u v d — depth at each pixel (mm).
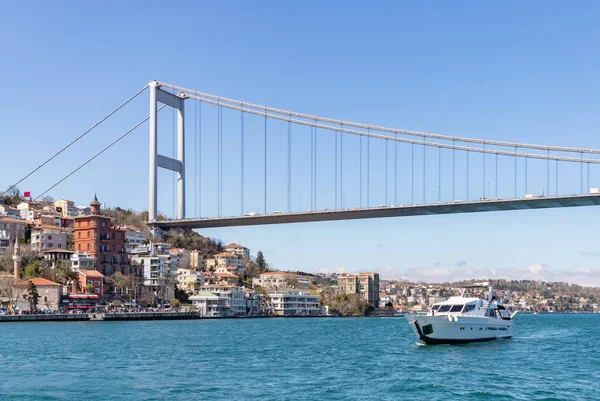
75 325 160625
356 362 74875
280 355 82875
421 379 61375
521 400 51844
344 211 196625
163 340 107312
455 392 54781
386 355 82375
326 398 51844
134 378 60781
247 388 55969
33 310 186000
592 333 151000
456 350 86875
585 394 54906
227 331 139750
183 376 62406
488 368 69812
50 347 91188
